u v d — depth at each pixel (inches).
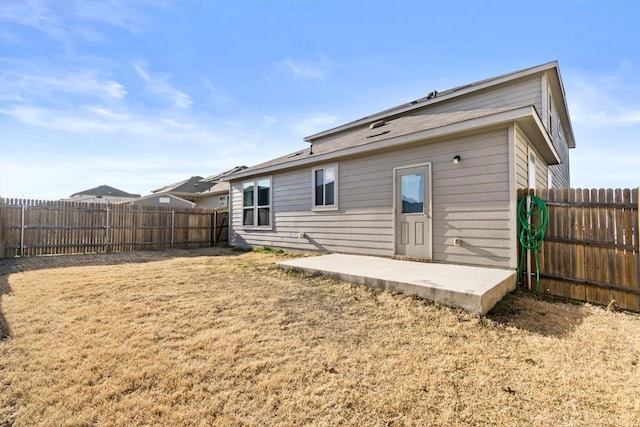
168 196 838.5
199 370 97.1
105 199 1141.1
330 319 141.3
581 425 74.5
